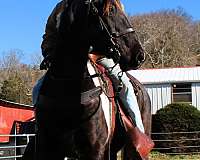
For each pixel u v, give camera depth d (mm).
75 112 4953
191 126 24891
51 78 5043
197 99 30344
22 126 19938
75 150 5094
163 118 25109
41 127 5105
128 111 5832
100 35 4879
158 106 30734
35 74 61844
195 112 25109
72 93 4949
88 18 4859
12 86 43344
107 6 4820
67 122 4988
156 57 65688
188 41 71500
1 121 22891
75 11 4879
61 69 4980
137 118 5859
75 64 4961
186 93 30609
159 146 25062
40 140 5109
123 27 4906
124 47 4914
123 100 5828
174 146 24750
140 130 5875
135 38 4953
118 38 4879
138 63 5020
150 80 30875
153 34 66812
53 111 4992
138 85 6816
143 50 5016
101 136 5105
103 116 5148
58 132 5031
